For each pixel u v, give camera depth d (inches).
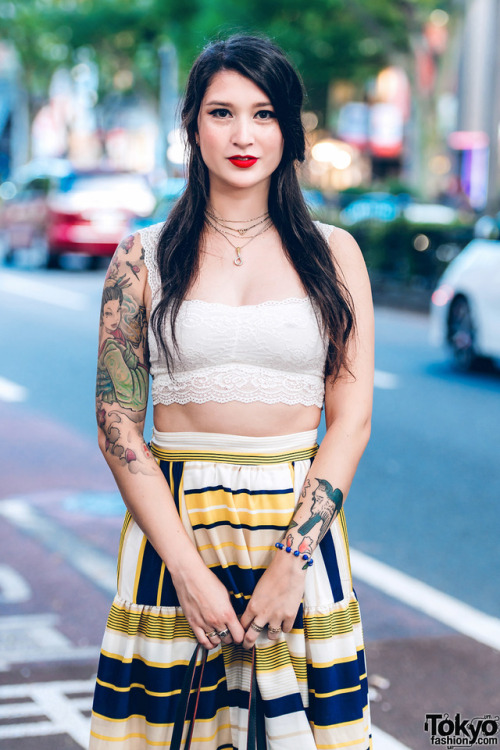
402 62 832.3
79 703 132.7
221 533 78.6
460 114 1280.8
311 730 78.4
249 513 78.1
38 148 1867.6
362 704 79.8
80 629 157.3
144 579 79.0
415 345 472.4
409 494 237.6
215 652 78.3
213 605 75.2
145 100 1530.5
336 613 79.3
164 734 77.8
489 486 245.6
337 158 1146.0
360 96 1384.1
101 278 732.0
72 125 1694.1
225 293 80.1
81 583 176.4
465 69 1267.2
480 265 396.2
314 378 80.8
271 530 78.3
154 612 78.2
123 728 79.0
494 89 626.5
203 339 78.1
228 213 81.7
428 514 222.2
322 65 910.4
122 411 81.2
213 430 79.1
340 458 79.7
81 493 234.1
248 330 78.0
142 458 79.7
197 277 80.2
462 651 152.2
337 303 79.9
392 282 636.1
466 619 164.1
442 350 459.2
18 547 194.9
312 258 80.6
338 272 82.5
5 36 1457.9
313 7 828.6
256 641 76.8
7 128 1855.3
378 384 376.8
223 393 78.6
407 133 1387.8
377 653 150.9
